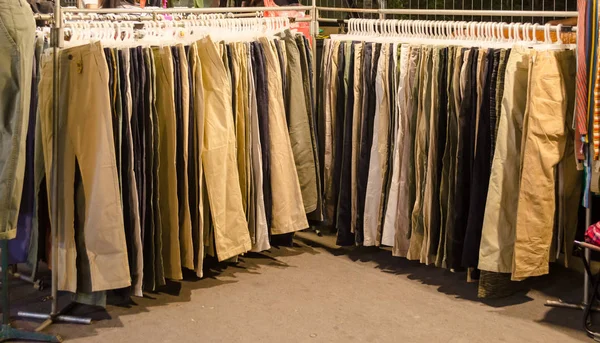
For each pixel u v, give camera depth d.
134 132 3.30
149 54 3.34
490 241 3.37
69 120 3.17
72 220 3.21
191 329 3.25
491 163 3.43
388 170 3.93
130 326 3.28
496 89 3.37
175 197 3.47
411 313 3.39
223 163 3.63
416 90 3.74
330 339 3.14
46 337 3.11
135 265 3.33
